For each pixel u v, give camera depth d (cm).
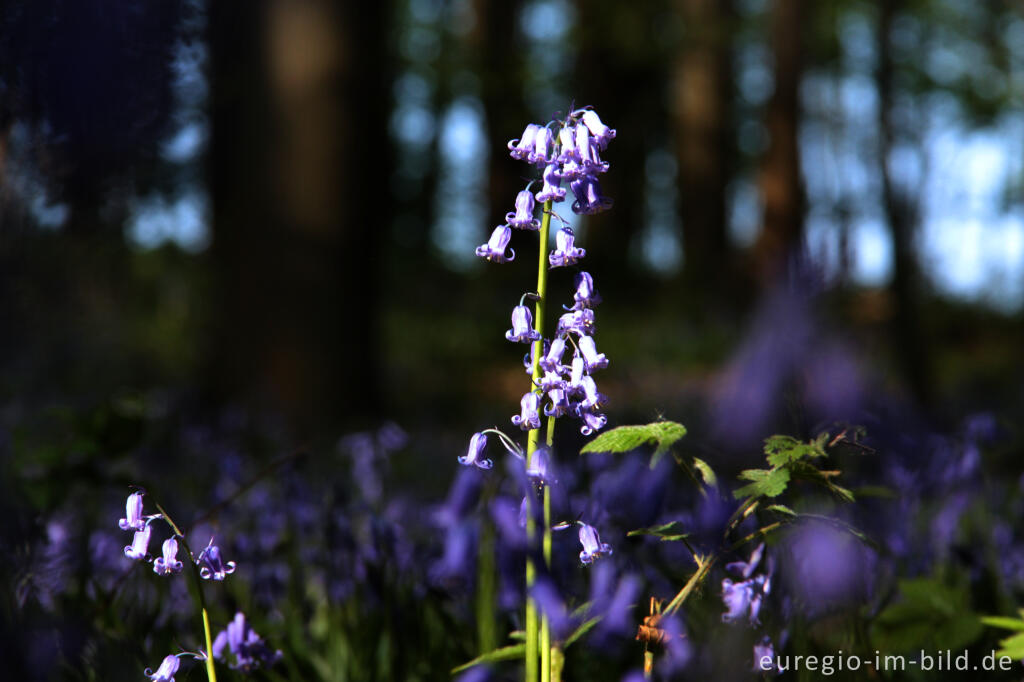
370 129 1017
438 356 1678
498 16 2184
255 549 289
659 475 222
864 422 245
